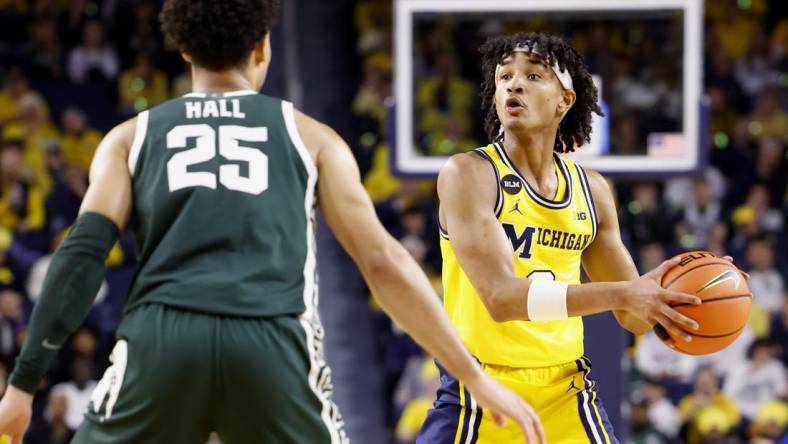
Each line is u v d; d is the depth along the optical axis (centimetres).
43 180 2159
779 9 2445
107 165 554
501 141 782
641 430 1792
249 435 537
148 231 548
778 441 1808
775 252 2058
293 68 2406
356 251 555
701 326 664
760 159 2205
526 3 1380
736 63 2389
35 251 2044
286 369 536
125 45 2428
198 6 571
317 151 570
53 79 2381
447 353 549
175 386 529
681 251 1981
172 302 534
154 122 566
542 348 755
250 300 535
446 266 778
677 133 1330
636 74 1345
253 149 559
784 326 1956
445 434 759
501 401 550
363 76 2416
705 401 1822
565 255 762
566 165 782
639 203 2053
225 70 584
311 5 2536
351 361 2025
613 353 1036
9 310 1889
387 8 2506
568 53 773
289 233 552
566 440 764
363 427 1908
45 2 2425
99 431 542
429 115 1398
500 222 748
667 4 1352
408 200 2133
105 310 1969
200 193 546
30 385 529
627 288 669
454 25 1402
